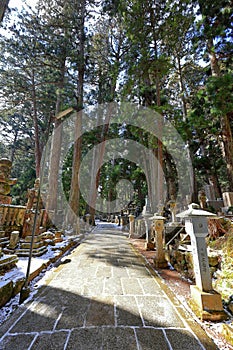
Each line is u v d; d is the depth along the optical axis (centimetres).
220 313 180
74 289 249
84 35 992
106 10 966
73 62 977
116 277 300
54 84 1092
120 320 176
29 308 197
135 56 817
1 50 938
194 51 780
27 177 1477
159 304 210
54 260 395
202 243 213
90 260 409
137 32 726
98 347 140
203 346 143
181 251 351
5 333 156
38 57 1003
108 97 1114
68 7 982
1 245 392
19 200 1385
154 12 717
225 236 304
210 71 834
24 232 439
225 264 256
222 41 655
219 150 1008
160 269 352
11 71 1013
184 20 695
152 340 148
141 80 875
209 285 198
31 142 1731
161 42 788
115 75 934
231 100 508
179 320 178
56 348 139
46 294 232
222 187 1538
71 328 163
